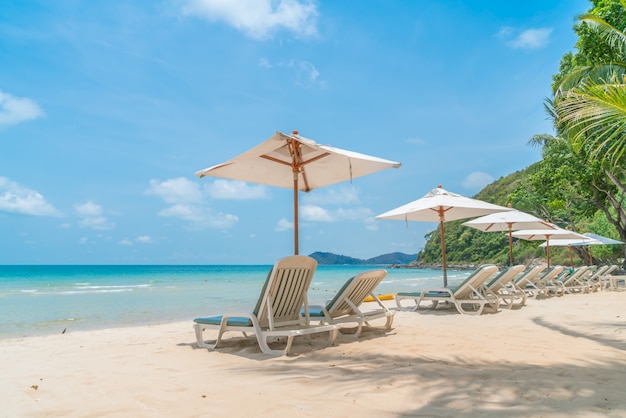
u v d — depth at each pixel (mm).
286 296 4895
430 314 8125
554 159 20875
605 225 31656
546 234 14359
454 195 9117
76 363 4375
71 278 43750
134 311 12070
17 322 9555
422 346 4766
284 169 6508
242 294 20094
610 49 14727
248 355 4508
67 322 9516
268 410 2645
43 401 3002
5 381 3605
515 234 14867
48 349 5336
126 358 4562
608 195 20594
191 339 5859
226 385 3297
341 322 5344
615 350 4434
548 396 2762
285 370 3760
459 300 8211
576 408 2490
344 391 3006
